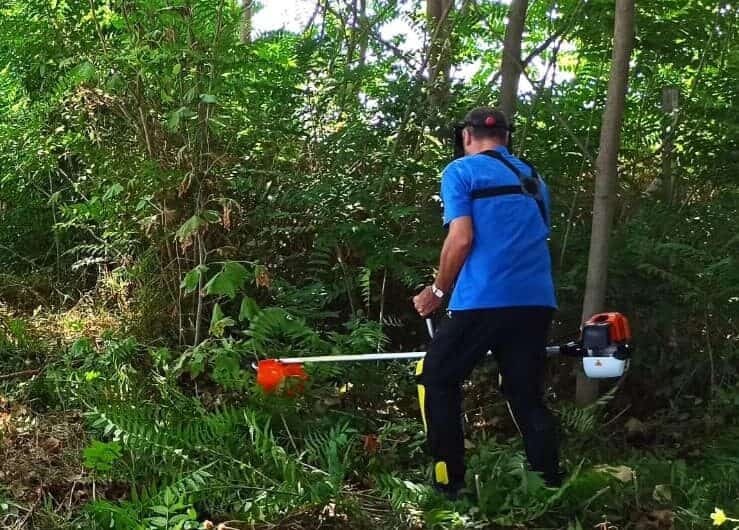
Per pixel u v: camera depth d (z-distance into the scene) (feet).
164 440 10.73
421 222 15.85
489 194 10.75
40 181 18.28
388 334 16.10
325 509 10.31
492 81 18.22
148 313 14.97
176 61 14.20
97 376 12.69
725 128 16.67
